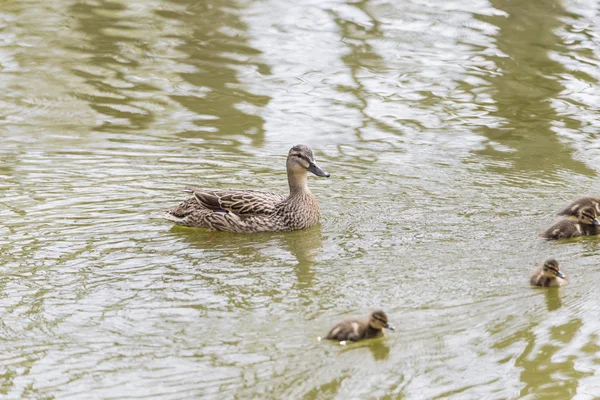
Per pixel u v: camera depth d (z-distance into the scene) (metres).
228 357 10.04
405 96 20.45
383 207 14.99
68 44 22.84
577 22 24.00
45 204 15.08
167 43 23.00
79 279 12.19
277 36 23.38
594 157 17.41
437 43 23.05
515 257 12.86
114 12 24.89
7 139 18.16
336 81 21.14
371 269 12.46
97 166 16.95
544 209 14.82
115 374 9.66
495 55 22.36
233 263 12.86
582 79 21.08
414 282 12.00
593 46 22.61
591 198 14.55
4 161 17.06
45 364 9.87
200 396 9.25
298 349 10.23
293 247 13.54
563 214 14.40
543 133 18.61
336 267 12.58
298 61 22.06
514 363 9.96
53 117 19.30
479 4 25.34
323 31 23.67
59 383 9.48
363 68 21.77
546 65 21.83
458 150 17.81
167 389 9.38
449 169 16.83
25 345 10.30
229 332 10.63
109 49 22.62
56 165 16.94
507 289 11.79
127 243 13.62
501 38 23.23
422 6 25.23
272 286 11.95
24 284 11.98
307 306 11.31
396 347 10.31
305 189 14.39
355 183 16.16
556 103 20.03
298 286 11.95
